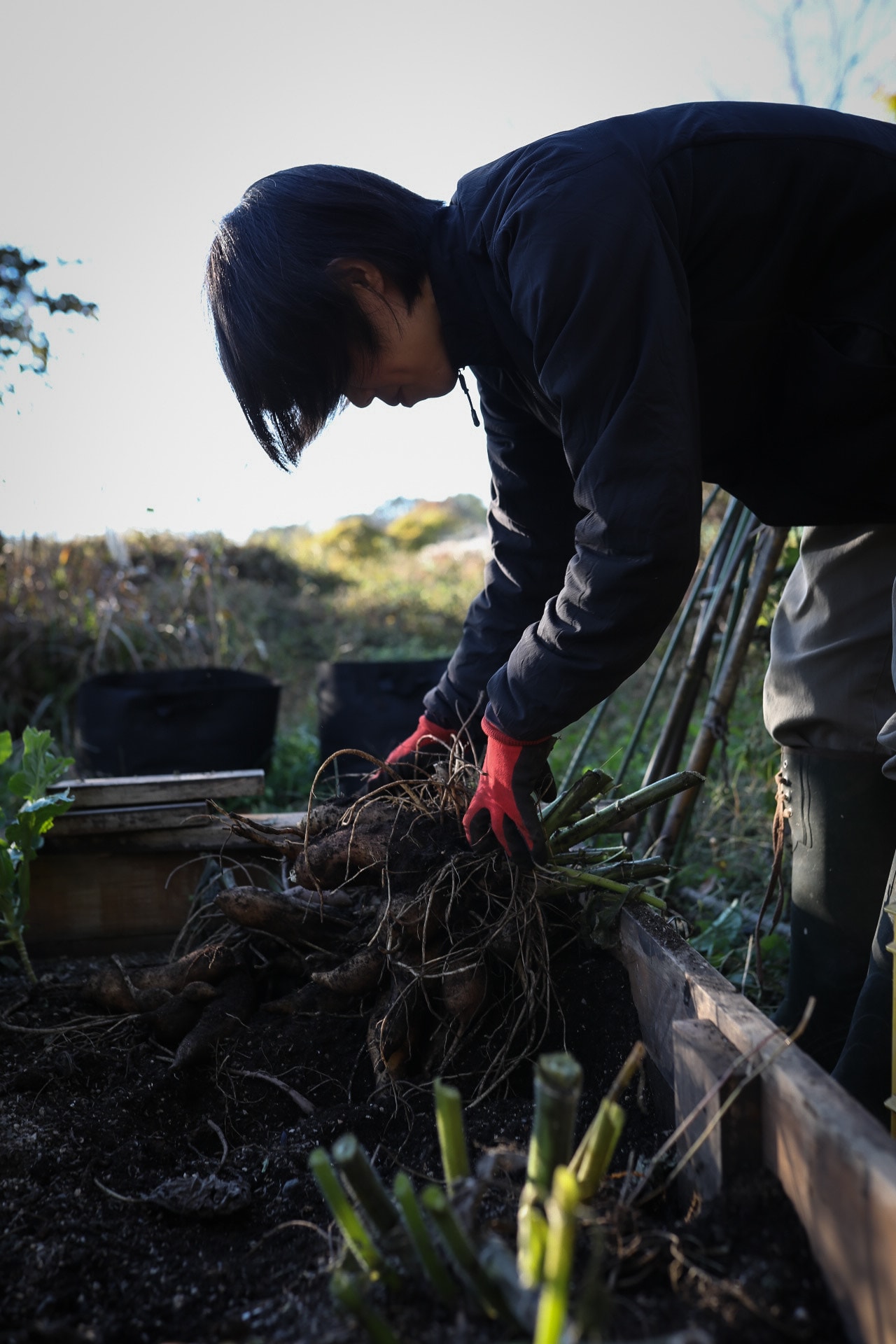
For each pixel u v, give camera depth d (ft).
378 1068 4.47
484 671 5.52
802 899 5.19
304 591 26.66
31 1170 3.97
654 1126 4.06
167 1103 4.53
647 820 8.64
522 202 3.71
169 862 6.74
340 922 5.18
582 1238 2.91
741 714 11.02
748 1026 3.37
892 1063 3.70
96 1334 3.03
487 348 4.18
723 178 3.86
